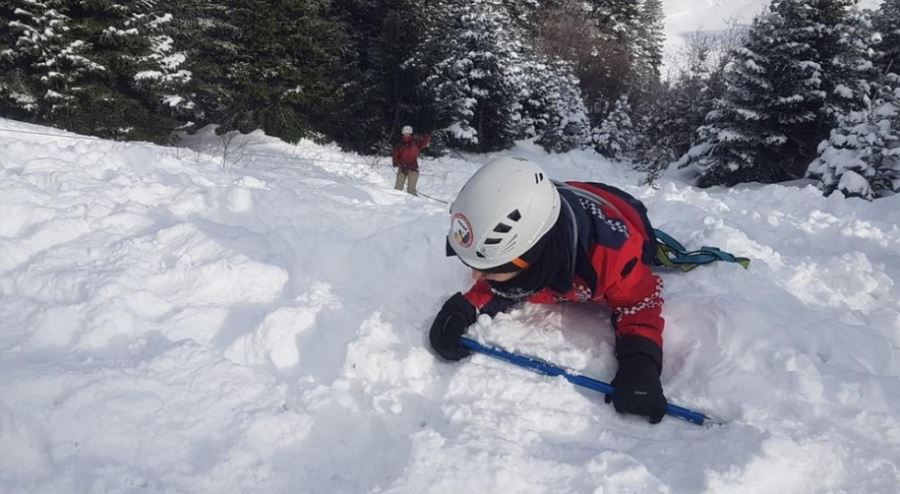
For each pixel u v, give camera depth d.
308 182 5.81
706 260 3.16
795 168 20.56
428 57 19.88
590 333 2.69
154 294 2.72
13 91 13.31
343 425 2.07
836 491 1.83
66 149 4.96
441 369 2.44
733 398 2.25
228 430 1.93
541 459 1.89
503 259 2.23
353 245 3.33
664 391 2.40
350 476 1.86
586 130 27.45
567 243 2.37
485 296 2.69
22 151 4.63
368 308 2.77
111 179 4.18
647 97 34.62
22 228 3.23
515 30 25.59
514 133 23.80
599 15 43.19
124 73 14.50
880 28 22.31
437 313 2.84
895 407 2.14
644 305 2.46
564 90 27.12
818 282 3.23
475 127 23.27
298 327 2.49
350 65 20.05
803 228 5.11
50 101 13.50
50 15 13.20
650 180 20.88
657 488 1.79
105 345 2.33
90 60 13.86
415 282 3.15
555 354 2.55
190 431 1.91
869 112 15.29
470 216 2.19
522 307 2.85
